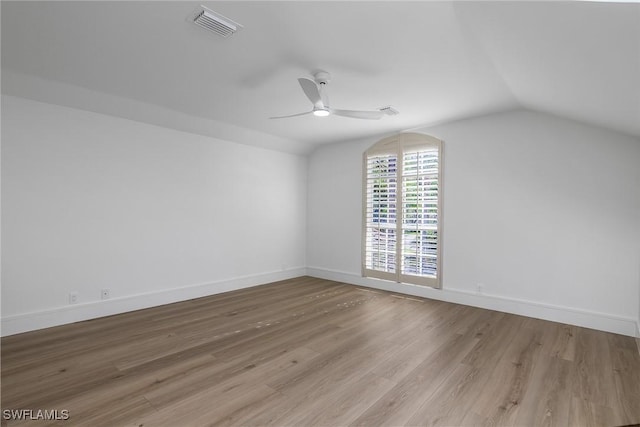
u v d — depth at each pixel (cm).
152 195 372
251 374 218
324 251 534
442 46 216
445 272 400
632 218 292
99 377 212
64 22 193
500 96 308
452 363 235
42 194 298
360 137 479
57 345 263
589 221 310
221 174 441
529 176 341
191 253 408
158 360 238
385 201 454
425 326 312
